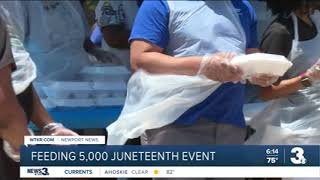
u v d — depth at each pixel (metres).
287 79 4.45
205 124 3.92
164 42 3.89
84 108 5.05
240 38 4.02
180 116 3.89
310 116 4.44
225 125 3.95
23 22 4.76
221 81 3.78
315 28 4.47
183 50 3.87
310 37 4.43
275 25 4.43
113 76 5.28
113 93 5.16
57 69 5.18
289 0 4.44
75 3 5.58
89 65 5.42
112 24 5.54
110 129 4.04
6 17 4.35
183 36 3.85
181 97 3.87
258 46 4.48
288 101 4.52
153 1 3.88
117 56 5.57
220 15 3.95
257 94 4.55
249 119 4.61
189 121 3.89
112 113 5.09
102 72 5.28
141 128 3.94
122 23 5.57
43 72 5.11
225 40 3.93
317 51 4.41
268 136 4.52
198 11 3.88
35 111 4.12
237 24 4.02
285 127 4.48
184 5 3.89
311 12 4.49
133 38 3.90
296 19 4.43
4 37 3.40
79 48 5.39
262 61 3.67
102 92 5.14
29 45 5.07
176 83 3.86
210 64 3.72
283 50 4.36
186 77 3.83
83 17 5.71
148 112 3.91
